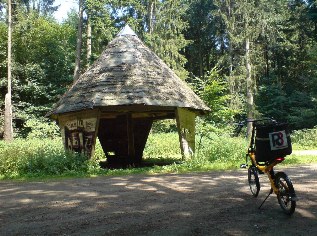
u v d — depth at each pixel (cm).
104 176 1038
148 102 1186
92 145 1219
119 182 885
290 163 1265
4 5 3344
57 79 3431
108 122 1614
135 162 1652
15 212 567
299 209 541
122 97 1197
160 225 471
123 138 1627
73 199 662
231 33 3375
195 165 1194
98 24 3145
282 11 3812
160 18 3412
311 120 3188
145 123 1680
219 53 4800
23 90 3275
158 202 618
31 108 3228
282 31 3959
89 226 473
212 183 827
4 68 3322
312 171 1007
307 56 3900
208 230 445
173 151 2145
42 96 3369
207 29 4497
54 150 1238
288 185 494
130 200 641
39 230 462
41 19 3603
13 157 1134
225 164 1207
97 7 3153
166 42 3356
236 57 3475
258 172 616
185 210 554
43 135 2961
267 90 3712
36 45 3447
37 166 1125
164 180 902
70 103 1241
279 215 512
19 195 723
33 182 934
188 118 1378
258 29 3297
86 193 725
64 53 3453
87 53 3312
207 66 4909
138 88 1233
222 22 4003
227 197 651
